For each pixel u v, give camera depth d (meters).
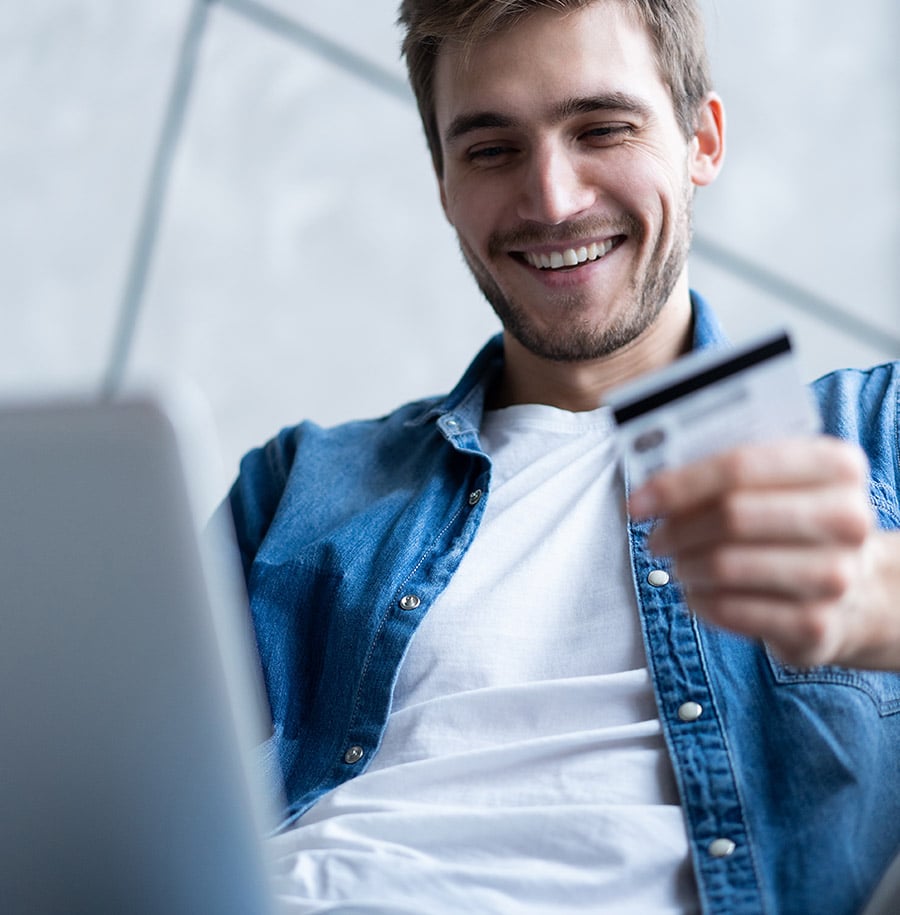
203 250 2.73
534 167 1.18
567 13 1.17
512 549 1.12
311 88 2.71
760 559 0.62
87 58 2.75
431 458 1.25
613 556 1.07
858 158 2.55
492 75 1.18
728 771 0.92
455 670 1.05
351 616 1.12
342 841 0.93
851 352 2.55
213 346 2.73
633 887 0.87
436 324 2.69
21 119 2.76
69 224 2.77
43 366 2.77
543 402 1.31
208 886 0.64
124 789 0.62
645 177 1.19
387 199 2.69
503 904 0.86
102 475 0.57
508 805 0.94
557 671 1.03
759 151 2.57
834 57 2.54
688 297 1.32
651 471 0.63
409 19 1.33
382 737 1.04
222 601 0.59
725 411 0.62
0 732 0.61
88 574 0.58
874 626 0.70
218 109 2.72
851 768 0.90
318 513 1.24
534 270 1.22
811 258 2.56
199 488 0.58
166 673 0.60
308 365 2.71
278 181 2.71
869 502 1.05
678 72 1.24
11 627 0.60
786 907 0.86
